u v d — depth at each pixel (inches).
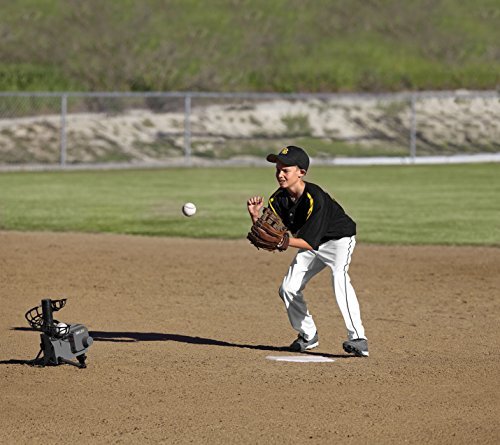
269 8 6456.7
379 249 1932.8
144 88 5270.7
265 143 4343.0
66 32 5821.9
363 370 1000.9
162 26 6082.7
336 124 4584.2
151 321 1280.8
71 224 2233.0
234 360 1048.8
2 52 5452.8
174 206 2573.8
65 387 926.4
